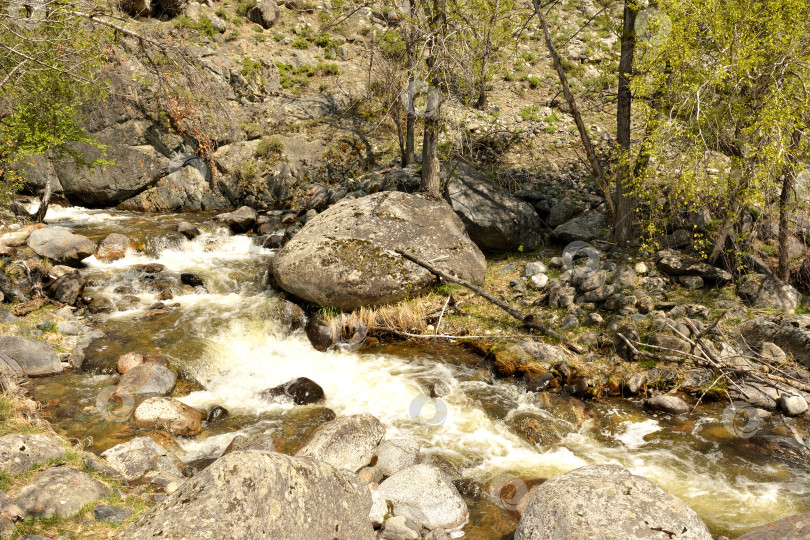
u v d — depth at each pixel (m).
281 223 15.36
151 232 14.12
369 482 6.77
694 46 10.12
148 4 20.56
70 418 7.63
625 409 8.73
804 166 9.76
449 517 6.29
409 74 13.33
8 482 5.45
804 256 11.43
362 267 11.10
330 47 22.66
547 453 7.70
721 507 6.60
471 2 12.25
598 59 21.48
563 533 5.16
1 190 13.09
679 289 11.11
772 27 9.38
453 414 8.48
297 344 10.58
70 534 4.90
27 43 11.45
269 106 19.22
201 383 9.12
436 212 12.45
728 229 10.81
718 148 10.52
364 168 18.02
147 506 5.63
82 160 14.27
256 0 23.03
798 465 7.35
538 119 18.66
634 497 5.44
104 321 10.50
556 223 13.97
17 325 9.64
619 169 12.23
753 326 9.62
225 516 4.09
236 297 11.76
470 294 11.55
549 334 10.27
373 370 9.71
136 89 16.50
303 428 7.99
